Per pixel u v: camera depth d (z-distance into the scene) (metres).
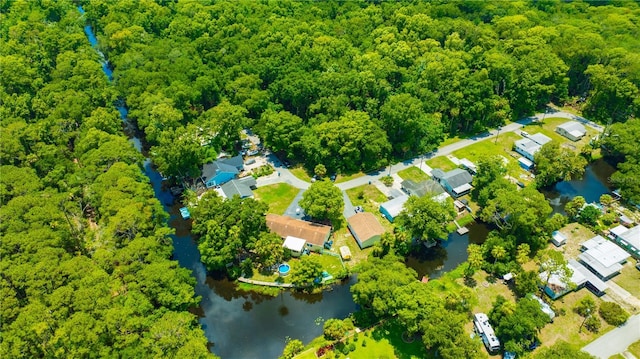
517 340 79.94
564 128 144.12
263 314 92.50
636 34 173.88
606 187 126.50
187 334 78.12
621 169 120.75
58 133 129.12
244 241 100.75
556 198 122.81
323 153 126.25
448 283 96.38
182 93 142.25
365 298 85.25
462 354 72.69
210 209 100.88
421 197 110.25
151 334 75.56
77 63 161.12
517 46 165.25
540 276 94.12
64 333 71.62
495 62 148.12
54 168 117.75
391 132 136.00
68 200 109.12
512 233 101.94
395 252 101.38
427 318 79.19
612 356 80.69
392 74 152.88
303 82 142.00
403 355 81.69
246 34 183.50
